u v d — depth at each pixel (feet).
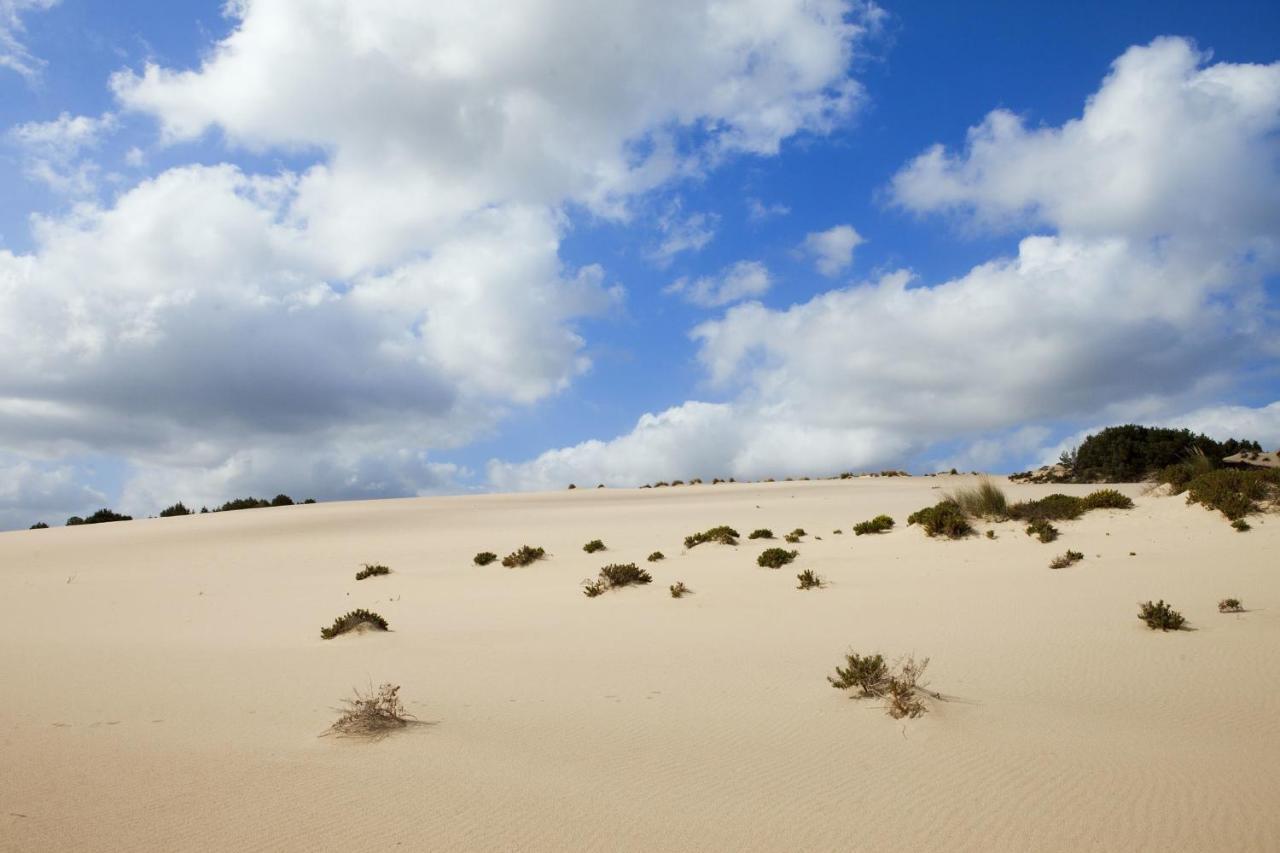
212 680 32.42
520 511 138.72
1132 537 60.08
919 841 14.93
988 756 20.02
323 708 26.89
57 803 17.06
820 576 56.24
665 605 49.75
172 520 145.89
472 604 56.44
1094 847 14.61
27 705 27.94
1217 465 83.97
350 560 88.99
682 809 16.69
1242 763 19.22
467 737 22.63
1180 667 29.40
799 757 20.30
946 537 66.28
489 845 14.74
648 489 198.70
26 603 67.15
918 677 28.78
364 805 16.92
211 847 14.64
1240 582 43.70
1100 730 22.31
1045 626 37.47
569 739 22.36
